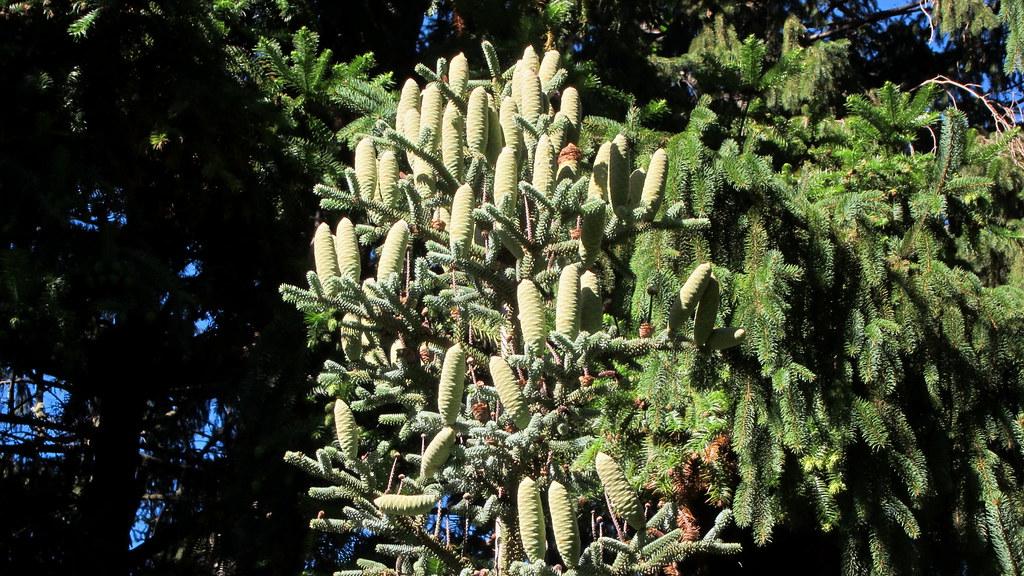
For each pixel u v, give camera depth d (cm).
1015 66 732
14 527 598
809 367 458
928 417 491
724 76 541
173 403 680
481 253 246
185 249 657
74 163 531
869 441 445
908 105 506
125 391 648
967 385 484
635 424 435
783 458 432
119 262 514
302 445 530
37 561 593
